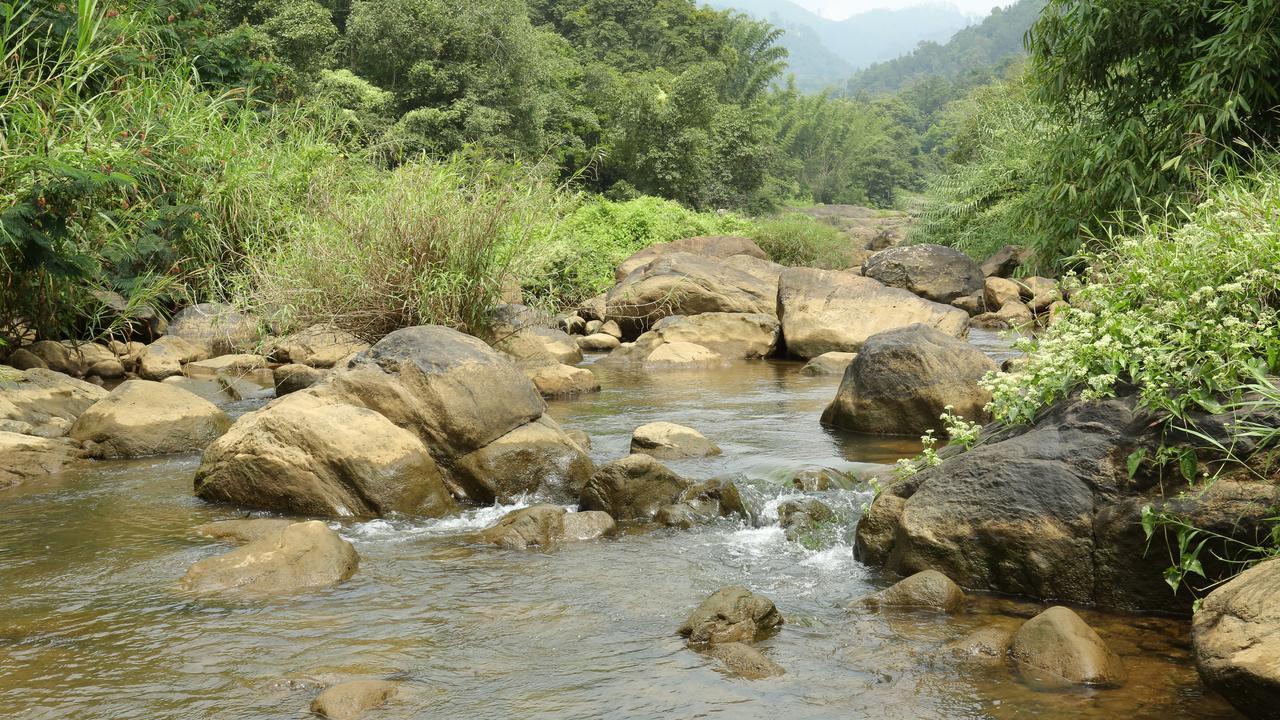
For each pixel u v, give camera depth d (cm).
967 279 1752
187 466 712
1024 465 443
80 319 1184
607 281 1941
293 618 416
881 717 320
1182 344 418
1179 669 351
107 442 742
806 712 324
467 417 643
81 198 1063
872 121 9444
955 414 764
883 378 792
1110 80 1088
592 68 4522
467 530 562
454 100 3186
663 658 372
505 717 322
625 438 779
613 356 1370
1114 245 636
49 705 333
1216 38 909
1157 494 407
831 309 1349
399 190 1081
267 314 1095
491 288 1080
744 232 2612
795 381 1120
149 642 389
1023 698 331
